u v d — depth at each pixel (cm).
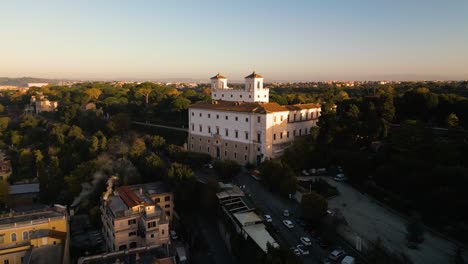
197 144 13575
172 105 16962
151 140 13612
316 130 11362
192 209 9600
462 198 7406
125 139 15050
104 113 19988
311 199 7638
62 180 11662
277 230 7538
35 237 6900
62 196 10862
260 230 7350
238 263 7219
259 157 11406
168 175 9744
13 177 13425
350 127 11206
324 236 7188
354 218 7881
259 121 11288
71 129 16550
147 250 6606
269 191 9706
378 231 7325
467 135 10188
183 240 8500
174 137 14800
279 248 6050
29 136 17712
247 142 11656
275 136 11575
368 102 11994
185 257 7356
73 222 9281
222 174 10381
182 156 11719
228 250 7981
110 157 12362
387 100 11938
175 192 9425
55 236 7038
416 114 13012
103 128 16600
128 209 7838
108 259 6284
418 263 6203
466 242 6800
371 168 9800
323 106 11319
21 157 14588
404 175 8731
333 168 10938
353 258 6456
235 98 15288
